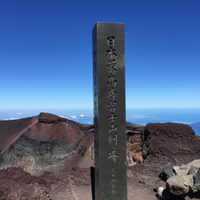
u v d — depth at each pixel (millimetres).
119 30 5836
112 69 5777
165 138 12281
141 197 7582
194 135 12844
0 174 8398
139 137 15883
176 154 11133
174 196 7094
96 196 6145
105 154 5781
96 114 5992
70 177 9023
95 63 5961
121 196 5941
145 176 9195
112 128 5816
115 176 5879
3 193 6395
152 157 11625
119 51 5836
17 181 7973
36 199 6359
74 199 7316
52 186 8227
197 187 6051
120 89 5855
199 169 6238
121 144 5902
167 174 8039
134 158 14281
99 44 5660
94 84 6156
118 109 5844
